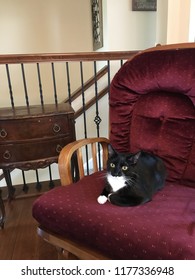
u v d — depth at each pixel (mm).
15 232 1751
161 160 1331
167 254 866
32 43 3656
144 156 1271
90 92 2504
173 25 1906
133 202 1088
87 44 3721
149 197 1124
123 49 2885
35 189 2322
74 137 1741
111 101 1510
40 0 3498
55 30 3633
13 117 1583
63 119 1671
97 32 3584
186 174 1327
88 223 1032
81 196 1181
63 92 3820
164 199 1149
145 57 1377
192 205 1098
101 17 3762
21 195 2221
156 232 912
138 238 918
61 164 1295
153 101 1404
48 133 1662
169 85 1321
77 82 3799
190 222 965
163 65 1309
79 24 3633
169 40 1948
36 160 1691
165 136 1373
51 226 1150
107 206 1093
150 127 1416
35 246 1609
